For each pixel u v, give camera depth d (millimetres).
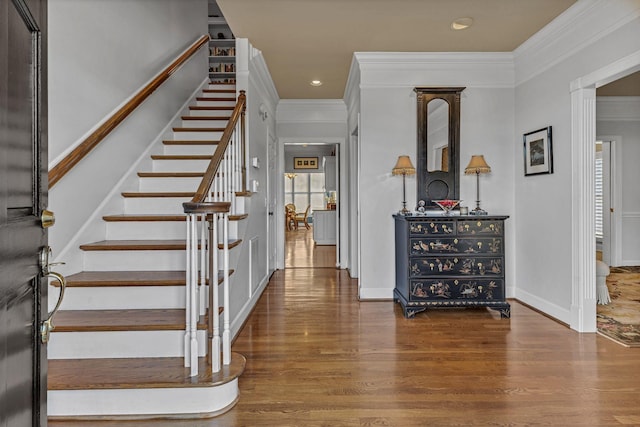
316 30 3574
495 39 3771
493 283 3660
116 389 1940
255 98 4285
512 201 4254
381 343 2969
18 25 802
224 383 2002
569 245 3316
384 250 4281
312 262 6918
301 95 5781
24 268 833
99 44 2986
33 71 885
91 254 2719
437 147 4188
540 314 3713
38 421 915
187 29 5090
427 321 3520
